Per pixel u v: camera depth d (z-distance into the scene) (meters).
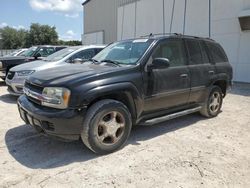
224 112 7.06
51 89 3.93
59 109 3.87
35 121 4.07
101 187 3.28
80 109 3.85
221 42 14.34
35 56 11.45
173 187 3.30
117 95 4.34
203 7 15.17
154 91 4.74
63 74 4.21
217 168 3.81
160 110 5.03
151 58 4.75
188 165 3.88
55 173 3.59
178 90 5.20
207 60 6.09
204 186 3.35
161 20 18.31
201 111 6.27
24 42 75.56
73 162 3.91
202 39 6.16
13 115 6.36
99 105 4.00
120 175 3.56
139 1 20.61
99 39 31.55
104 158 4.05
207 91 6.04
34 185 3.30
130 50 5.05
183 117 6.43
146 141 4.79
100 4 31.03
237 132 5.40
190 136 5.10
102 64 4.88
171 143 4.71
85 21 35.03
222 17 14.17
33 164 3.85
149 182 3.41
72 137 3.94
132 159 4.04
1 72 10.35
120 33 23.58
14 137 4.88
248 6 12.95
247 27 12.91
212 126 5.77
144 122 4.72
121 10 23.25
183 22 16.48
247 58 13.20
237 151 4.43
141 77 4.52
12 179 3.43
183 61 5.41
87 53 8.87
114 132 4.22
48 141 4.70
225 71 6.57
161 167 3.80
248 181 3.49
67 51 8.92
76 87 3.86
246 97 9.35
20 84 7.77
